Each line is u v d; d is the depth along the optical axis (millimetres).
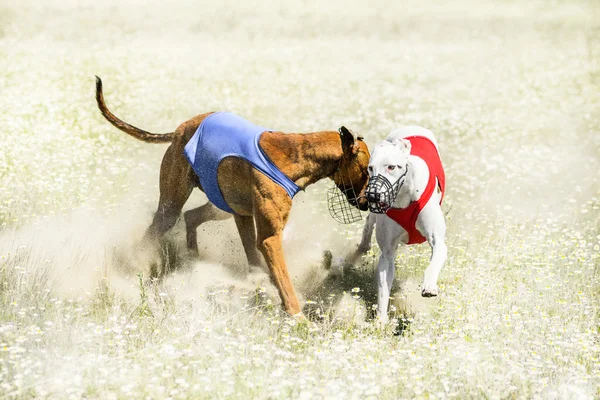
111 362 5980
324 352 6238
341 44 27297
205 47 24734
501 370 6230
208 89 17828
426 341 6680
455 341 6672
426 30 31938
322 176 7547
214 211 8883
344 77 20391
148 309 7254
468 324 6973
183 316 7184
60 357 6070
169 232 8719
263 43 26844
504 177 12086
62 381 5562
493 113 16391
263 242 7453
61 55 21000
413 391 5816
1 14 30734
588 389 5992
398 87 19188
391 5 40219
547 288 7656
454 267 8688
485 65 23188
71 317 6766
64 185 10367
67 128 13430
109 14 32344
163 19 31641
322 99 17078
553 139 14688
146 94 16703
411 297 8188
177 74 19328
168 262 8383
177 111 15633
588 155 13680
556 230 9578
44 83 16422
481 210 10672
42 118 13445
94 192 10461
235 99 16641
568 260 8711
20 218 9352
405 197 7172
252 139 7508
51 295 7539
